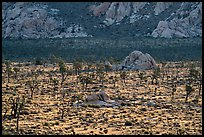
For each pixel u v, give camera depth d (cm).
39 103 14200
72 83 19038
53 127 10644
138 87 18075
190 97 15688
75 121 11500
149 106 13950
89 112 12794
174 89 16825
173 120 11812
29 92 16462
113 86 18238
